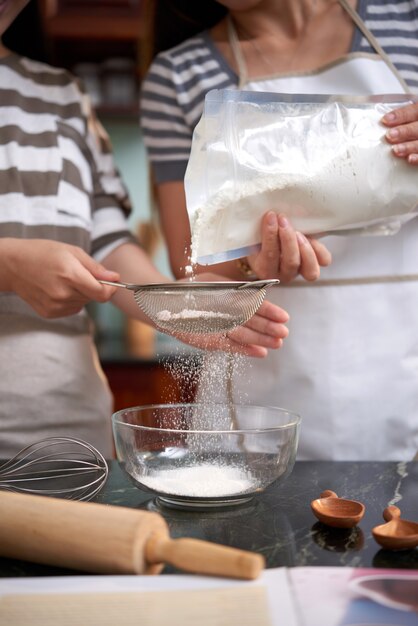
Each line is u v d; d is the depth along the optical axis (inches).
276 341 47.8
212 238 42.1
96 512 30.4
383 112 45.8
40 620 26.1
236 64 56.4
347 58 53.7
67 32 118.4
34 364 52.8
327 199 43.8
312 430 54.4
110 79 123.5
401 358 54.2
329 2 55.2
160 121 58.7
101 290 44.6
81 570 30.7
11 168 53.7
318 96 44.8
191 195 41.4
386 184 45.0
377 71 53.7
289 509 37.4
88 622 26.0
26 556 31.1
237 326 43.2
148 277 55.5
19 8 54.1
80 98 58.4
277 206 43.3
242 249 44.4
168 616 26.3
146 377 106.9
